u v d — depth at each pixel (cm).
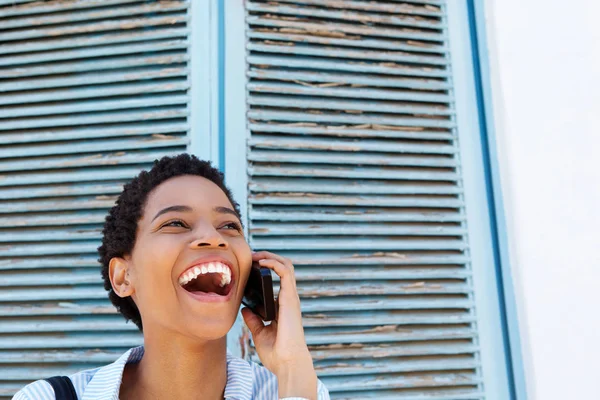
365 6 179
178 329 93
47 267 156
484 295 167
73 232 158
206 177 112
